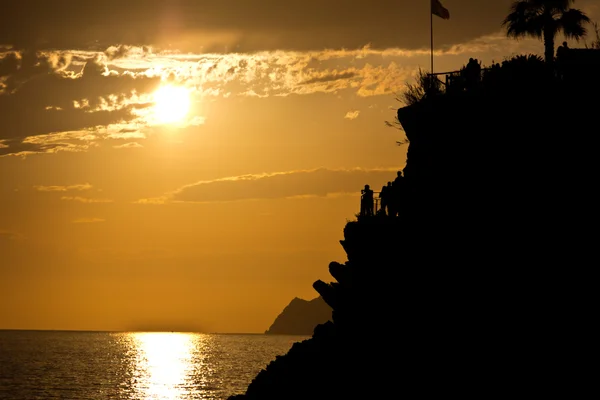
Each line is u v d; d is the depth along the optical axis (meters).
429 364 61.16
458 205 64.94
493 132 65.69
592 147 62.28
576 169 62.16
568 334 57.06
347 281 73.50
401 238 67.25
